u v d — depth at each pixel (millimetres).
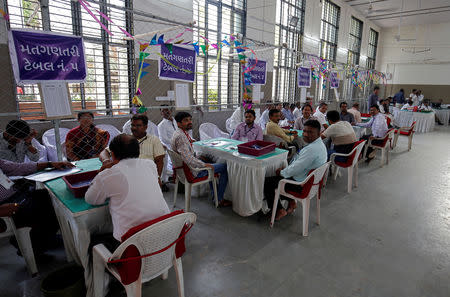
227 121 5832
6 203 1846
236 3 6457
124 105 4762
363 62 12844
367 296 1825
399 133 6336
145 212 1514
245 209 2812
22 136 2457
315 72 5715
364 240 2523
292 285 1916
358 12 11469
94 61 4102
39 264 2066
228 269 2072
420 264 2182
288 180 2559
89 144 2969
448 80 12438
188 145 2787
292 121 5746
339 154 3656
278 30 7938
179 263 1664
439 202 3420
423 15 11164
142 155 2551
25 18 3414
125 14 4348
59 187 1854
